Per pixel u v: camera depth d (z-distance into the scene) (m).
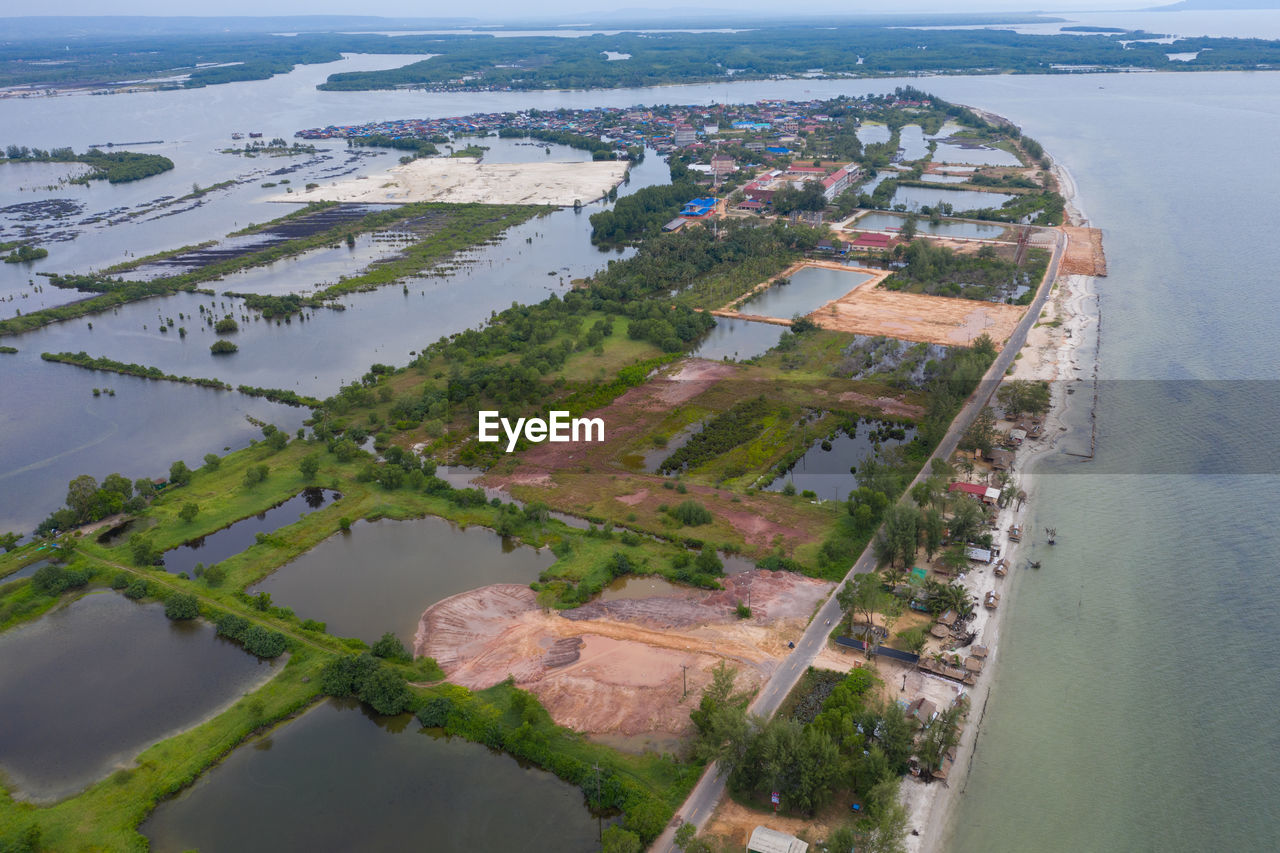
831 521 166.50
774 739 104.69
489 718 119.69
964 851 98.69
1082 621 138.12
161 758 114.62
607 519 170.62
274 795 109.94
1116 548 156.75
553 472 190.88
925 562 153.38
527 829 104.06
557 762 112.06
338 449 197.38
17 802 108.81
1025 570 151.00
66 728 121.62
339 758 115.62
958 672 124.81
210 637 140.75
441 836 103.31
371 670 126.12
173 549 166.50
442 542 166.62
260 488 186.62
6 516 179.38
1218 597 143.38
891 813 93.38
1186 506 169.50
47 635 141.38
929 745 109.06
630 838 96.56
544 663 131.12
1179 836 101.12
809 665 127.94
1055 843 100.00
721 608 142.50
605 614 142.38
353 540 167.75
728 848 98.69
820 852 97.44
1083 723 117.88
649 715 119.75
